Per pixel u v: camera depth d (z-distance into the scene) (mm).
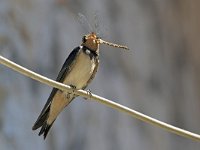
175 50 20844
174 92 20609
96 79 18922
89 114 18328
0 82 17031
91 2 18969
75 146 17984
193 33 21219
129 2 19938
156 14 20594
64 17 18281
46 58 17906
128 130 18922
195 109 20922
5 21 17531
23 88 17297
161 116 20109
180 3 21047
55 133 17703
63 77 10414
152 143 19344
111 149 18547
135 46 19906
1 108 16922
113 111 18719
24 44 17656
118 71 19359
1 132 16750
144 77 19922
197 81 21219
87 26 10602
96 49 10391
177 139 19875
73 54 10352
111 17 19516
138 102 19656
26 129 17062
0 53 17391
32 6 17922
